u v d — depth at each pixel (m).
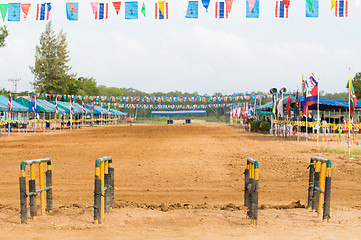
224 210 7.99
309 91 24.41
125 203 8.56
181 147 22.78
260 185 11.11
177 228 6.36
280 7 13.98
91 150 20.70
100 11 14.64
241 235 5.77
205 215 7.44
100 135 37.06
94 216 6.68
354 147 22.20
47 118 72.12
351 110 18.11
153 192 10.13
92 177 12.23
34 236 5.73
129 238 5.61
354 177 12.28
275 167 14.38
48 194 7.56
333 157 17.25
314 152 19.70
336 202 8.97
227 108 134.12
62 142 26.88
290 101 31.34
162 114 114.94
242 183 11.45
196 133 41.56
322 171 7.29
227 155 18.42
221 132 44.19
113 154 18.69
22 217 6.73
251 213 7.04
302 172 13.27
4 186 10.70
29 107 43.44
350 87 18.08
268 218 7.18
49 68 84.69
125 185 11.03
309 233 5.83
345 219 7.12
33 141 27.81
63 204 8.60
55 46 85.88
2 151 19.94
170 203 8.79
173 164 15.23
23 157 17.23
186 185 11.09
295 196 9.70
